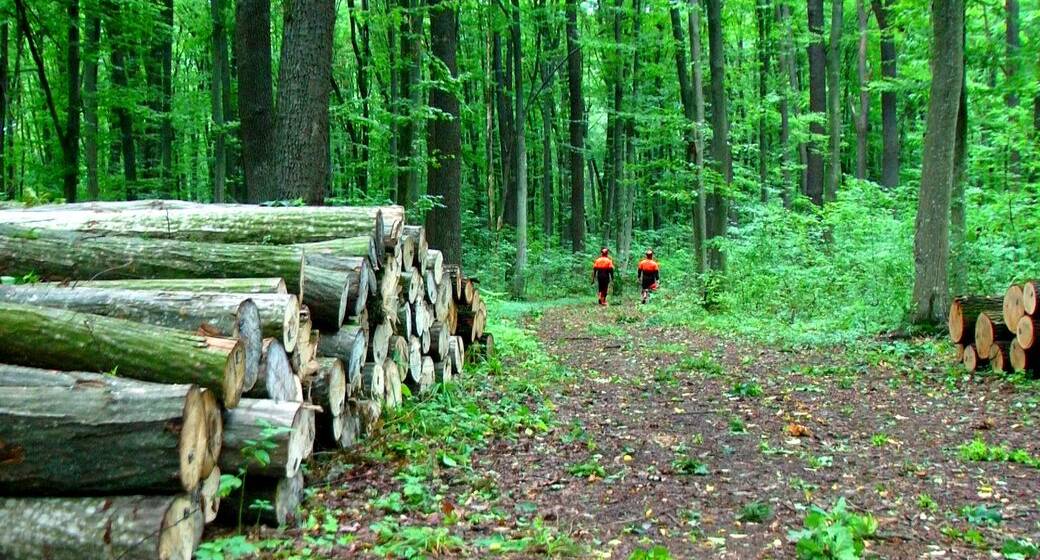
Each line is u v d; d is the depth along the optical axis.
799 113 28.97
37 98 25.67
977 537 4.15
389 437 6.11
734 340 13.56
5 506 3.38
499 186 34.25
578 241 27.92
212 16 17.28
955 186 12.66
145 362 3.87
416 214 15.91
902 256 14.32
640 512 4.72
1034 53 16.30
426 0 16.95
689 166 19.12
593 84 38.09
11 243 5.23
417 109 15.95
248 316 4.41
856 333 12.58
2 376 3.73
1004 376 8.83
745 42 35.72
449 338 9.04
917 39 19.34
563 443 6.45
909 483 5.31
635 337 14.55
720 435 6.82
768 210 19.25
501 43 30.28
